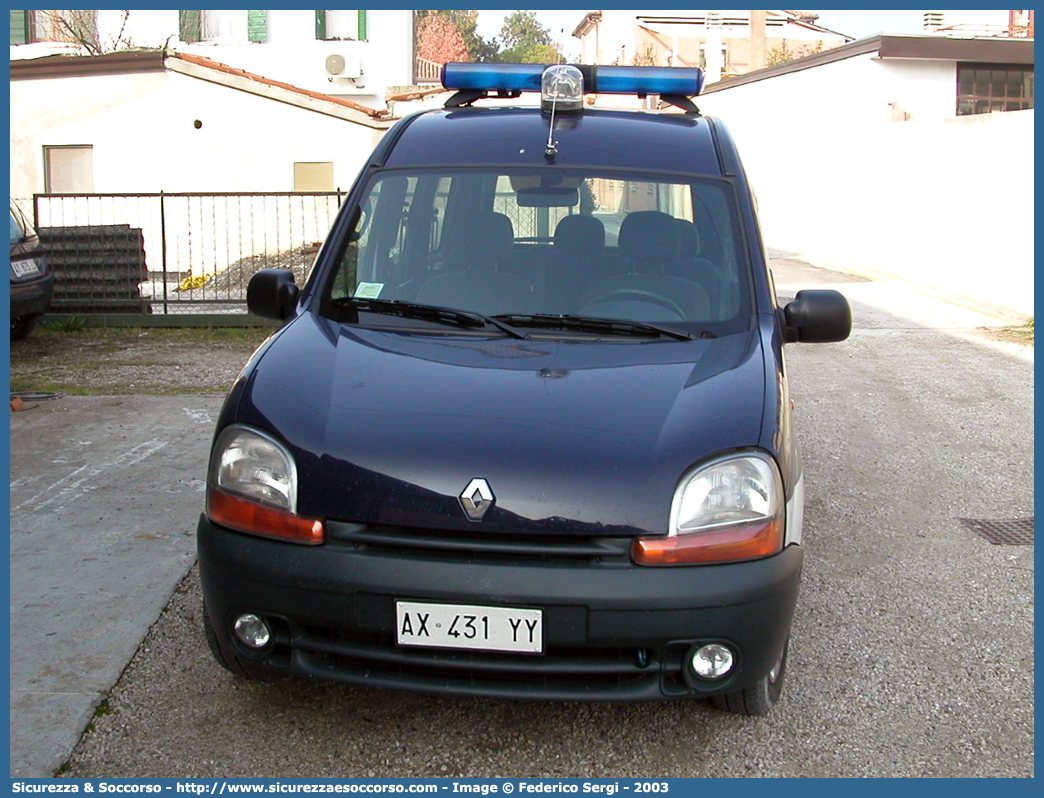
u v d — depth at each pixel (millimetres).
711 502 2852
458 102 4820
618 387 3141
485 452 2844
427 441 2883
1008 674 3746
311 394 3102
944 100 20234
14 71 17172
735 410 3049
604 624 2764
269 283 3857
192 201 16531
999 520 5395
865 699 3549
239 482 2980
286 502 2895
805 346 10164
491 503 2777
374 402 3049
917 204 15344
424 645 2807
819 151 19719
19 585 4250
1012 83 20578
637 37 40656
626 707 3447
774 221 22406
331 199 16344
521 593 2750
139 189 17250
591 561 2801
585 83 4668
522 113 4410
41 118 17312
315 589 2826
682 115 4551
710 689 2912
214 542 2982
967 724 3408
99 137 17234
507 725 3330
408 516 2801
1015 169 12484
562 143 4141
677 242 3857
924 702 3539
